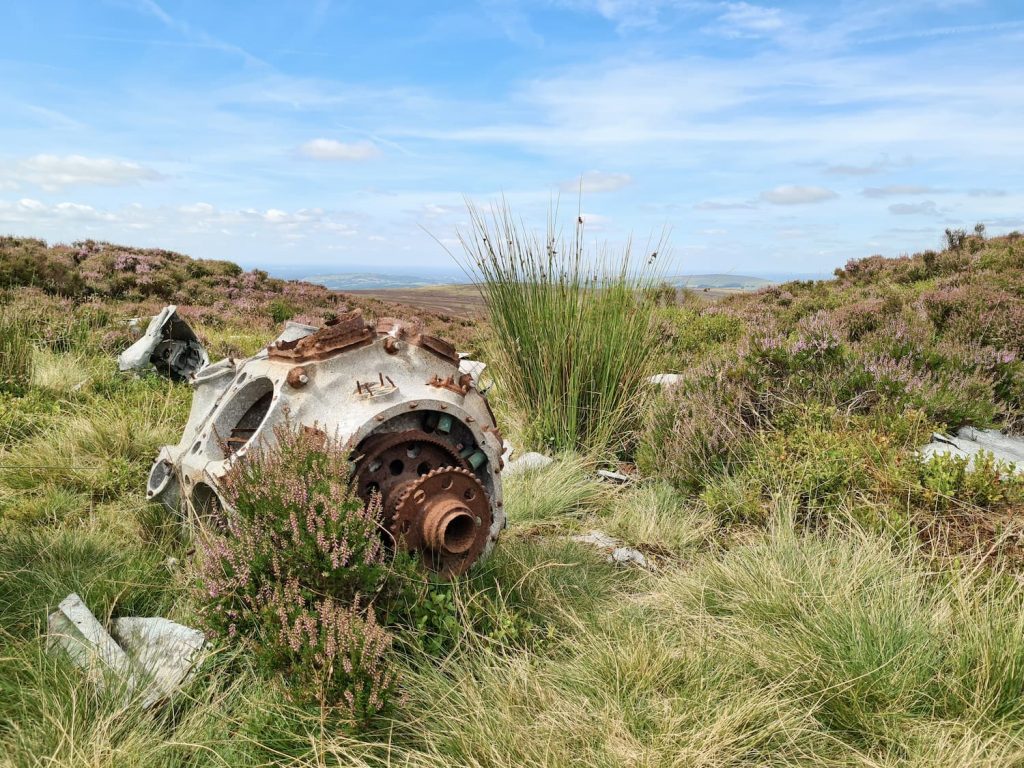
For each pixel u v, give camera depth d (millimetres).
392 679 1329
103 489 2135
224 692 1355
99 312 4672
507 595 1663
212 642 1413
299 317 6578
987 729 1281
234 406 1740
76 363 3293
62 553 1711
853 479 2100
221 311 6691
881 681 1367
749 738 1282
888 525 1875
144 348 3316
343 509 1405
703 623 1584
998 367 3055
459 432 1664
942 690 1372
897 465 2096
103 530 1876
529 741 1265
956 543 1843
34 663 1359
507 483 2344
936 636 1458
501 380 2936
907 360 2932
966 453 2344
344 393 1572
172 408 2801
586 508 2330
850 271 8039
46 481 2158
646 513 2188
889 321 3875
